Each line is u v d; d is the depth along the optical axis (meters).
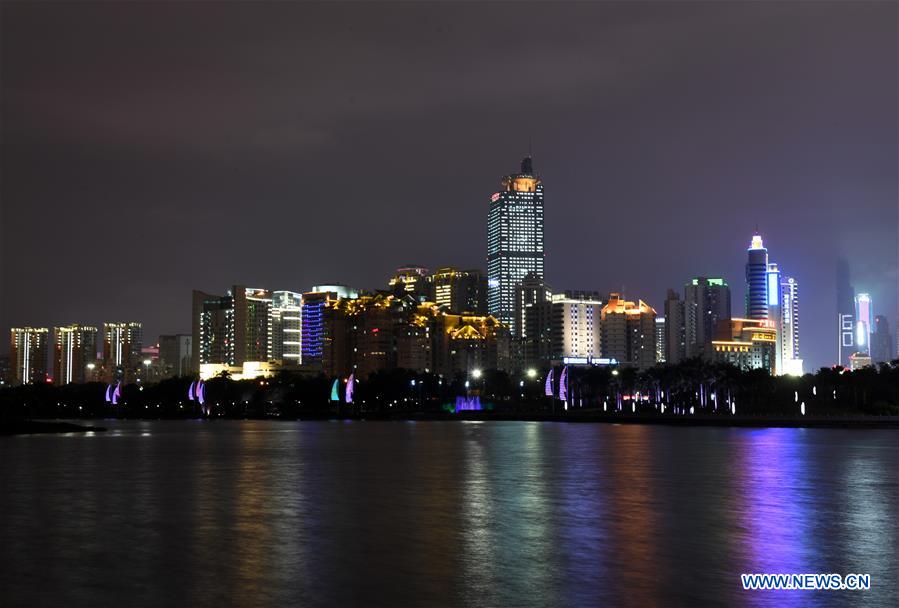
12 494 85.88
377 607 42.72
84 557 53.97
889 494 85.00
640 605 43.31
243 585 46.91
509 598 44.41
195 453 149.50
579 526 65.44
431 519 69.00
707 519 68.94
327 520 68.44
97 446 172.75
